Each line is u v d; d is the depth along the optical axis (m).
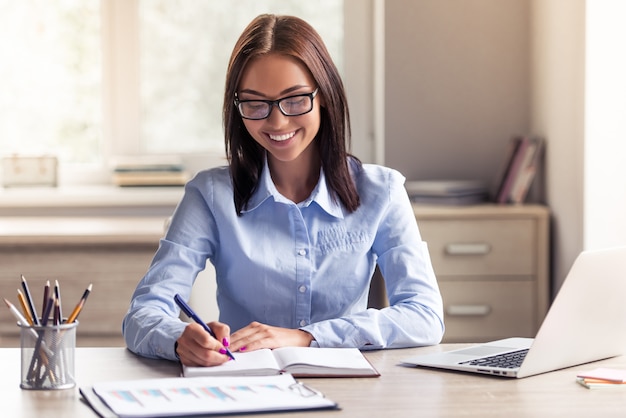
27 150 4.09
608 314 1.69
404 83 3.71
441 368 1.65
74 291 3.21
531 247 3.40
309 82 1.93
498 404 1.42
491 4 3.71
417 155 3.73
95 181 4.09
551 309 1.58
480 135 3.73
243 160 2.04
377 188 2.09
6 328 3.22
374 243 2.09
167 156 4.01
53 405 1.42
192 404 1.37
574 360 1.67
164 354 1.70
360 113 4.02
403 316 1.88
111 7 4.04
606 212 3.13
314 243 2.04
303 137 1.93
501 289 3.40
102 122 4.08
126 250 3.21
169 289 1.96
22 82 4.07
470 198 3.54
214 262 2.09
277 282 2.02
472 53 3.72
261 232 2.03
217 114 4.09
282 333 1.76
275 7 4.06
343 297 2.05
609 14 3.10
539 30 3.60
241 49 1.92
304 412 1.37
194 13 4.06
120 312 3.22
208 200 2.04
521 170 3.55
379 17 3.81
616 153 3.12
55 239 3.18
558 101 3.37
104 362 1.72
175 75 4.08
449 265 3.39
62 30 4.06
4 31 4.05
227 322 2.08
